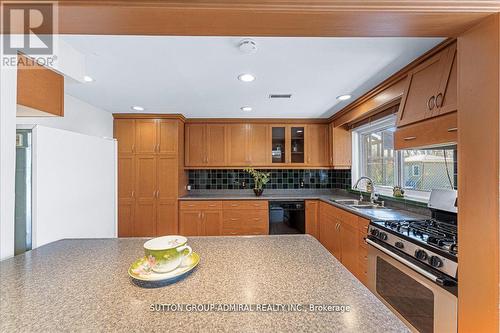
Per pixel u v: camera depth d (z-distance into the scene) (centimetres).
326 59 182
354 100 291
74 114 284
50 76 145
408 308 151
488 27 88
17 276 86
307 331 58
